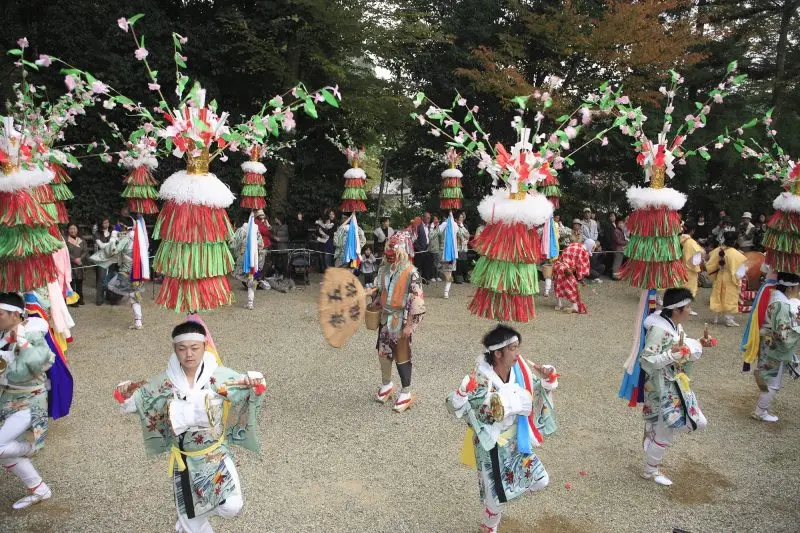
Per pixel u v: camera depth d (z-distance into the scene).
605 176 21.09
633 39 15.76
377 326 6.91
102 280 11.59
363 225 19.41
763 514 4.85
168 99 16.56
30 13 16.06
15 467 4.64
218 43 17.19
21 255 5.47
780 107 19.31
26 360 4.54
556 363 8.74
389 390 7.03
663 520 4.76
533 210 5.15
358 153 14.33
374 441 6.02
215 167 17.27
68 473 5.25
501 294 5.38
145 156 10.66
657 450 5.22
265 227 13.48
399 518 4.68
